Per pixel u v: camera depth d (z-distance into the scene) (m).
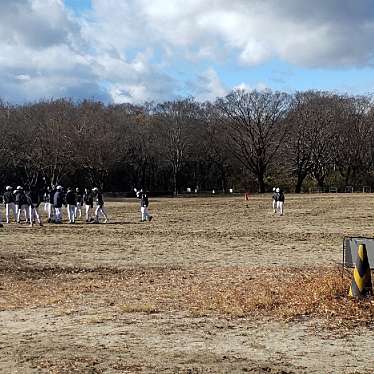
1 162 77.38
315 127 92.25
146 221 36.56
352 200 62.09
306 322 10.59
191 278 15.79
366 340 9.45
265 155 94.44
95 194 36.47
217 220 37.56
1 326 10.62
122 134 89.12
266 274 16.05
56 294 13.77
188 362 8.27
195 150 95.94
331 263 18.38
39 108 90.75
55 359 8.38
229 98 96.19
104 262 19.27
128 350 8.88
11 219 38.12
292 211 46.62
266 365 8.15
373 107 97.62
